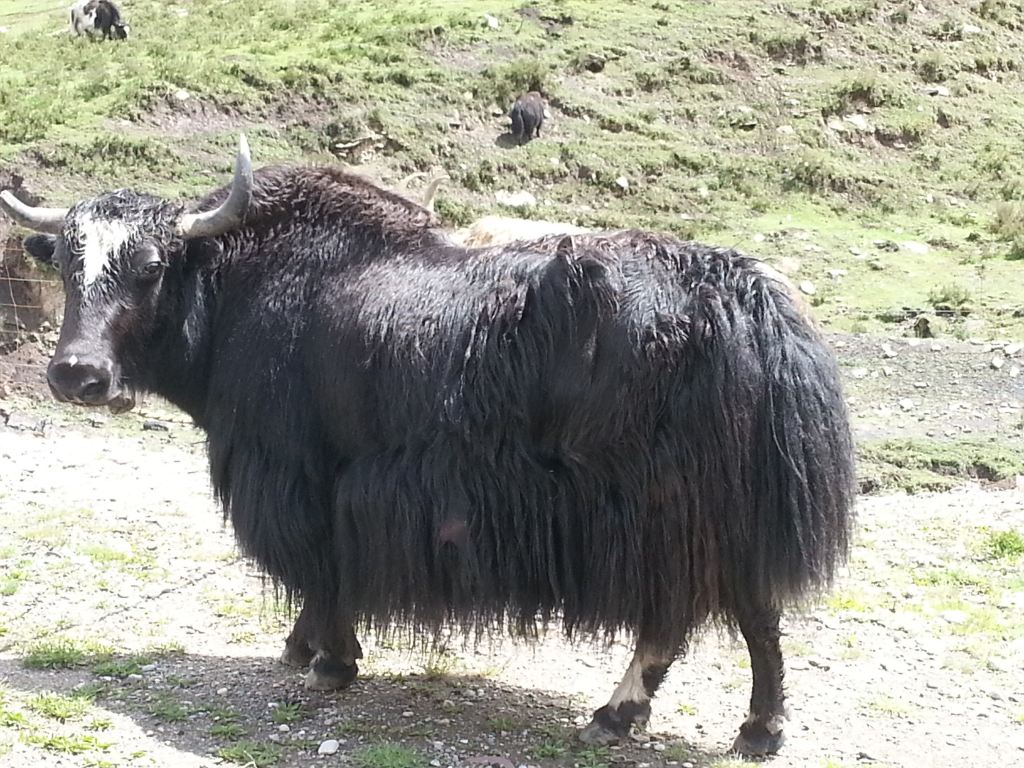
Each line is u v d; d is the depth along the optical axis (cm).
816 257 1634
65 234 678
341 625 684
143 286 676
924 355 1266
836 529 638
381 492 649
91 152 1498
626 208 1767
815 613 769
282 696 687
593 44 2116
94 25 2059
